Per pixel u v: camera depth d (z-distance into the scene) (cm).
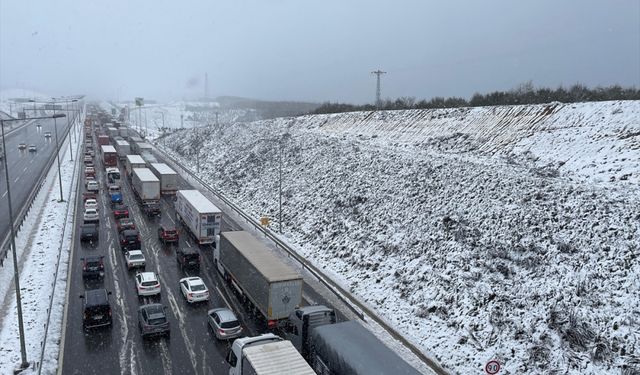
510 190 3048
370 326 2392
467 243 2792
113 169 6066
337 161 4972
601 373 1750
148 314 2175
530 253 2459
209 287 2825
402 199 3616
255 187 5525
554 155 3662
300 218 4225
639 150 3212
